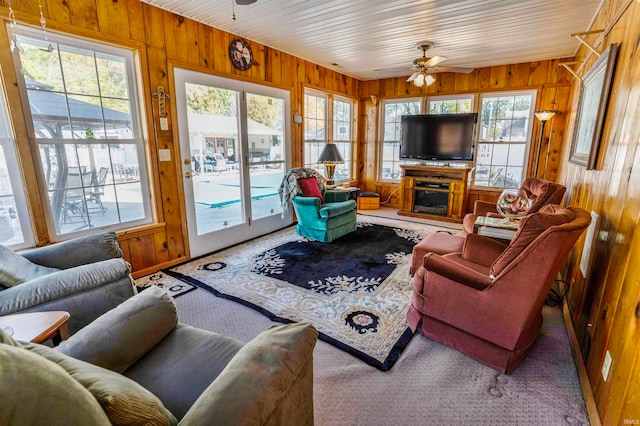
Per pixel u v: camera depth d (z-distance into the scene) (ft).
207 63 11.05
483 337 5.90
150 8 9.31
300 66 15.25
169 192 10.42
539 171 16.03
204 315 7.77
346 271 10.23
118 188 9.36
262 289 9.05
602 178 6.67
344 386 5.52
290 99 14.90
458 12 9.66
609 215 5.78
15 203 7.50
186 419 2.62
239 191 13.06
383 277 9.79
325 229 12.96
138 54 9.15
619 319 4.45
